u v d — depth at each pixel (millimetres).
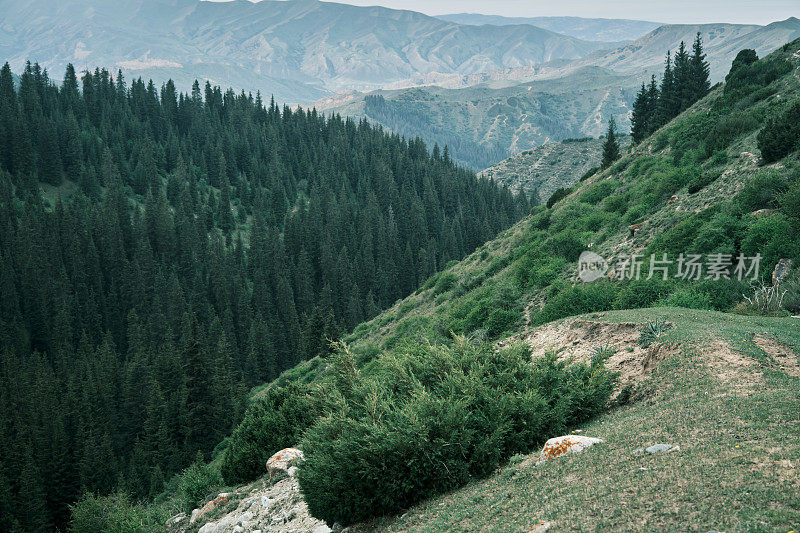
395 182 193625
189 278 130375
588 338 17562
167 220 137000
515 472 9406
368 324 76875
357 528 9586
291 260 134500
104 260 127375
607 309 25219
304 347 97938
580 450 9453
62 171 163500
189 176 178125
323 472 9672
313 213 150500
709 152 40219
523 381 11977
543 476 8695
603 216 44000
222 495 14688
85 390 69438
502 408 10812
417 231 153250
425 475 9703
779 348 12914
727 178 32125
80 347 96688
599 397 12508
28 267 107438
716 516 5762
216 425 62250
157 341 104062
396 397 12281
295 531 10641
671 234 29656
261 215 162000
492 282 47188
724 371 12031
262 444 16531
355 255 138375
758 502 5832
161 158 187375
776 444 7375
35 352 90500
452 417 10141
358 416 11016
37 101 179125
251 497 13930
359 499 9508
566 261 39469
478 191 194375
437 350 13227
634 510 6453
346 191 193500
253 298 120625
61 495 57062
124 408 73562
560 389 12289
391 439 9508
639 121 77125
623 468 7973
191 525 13938
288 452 15172
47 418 62812
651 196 39562
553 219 55094
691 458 7566
